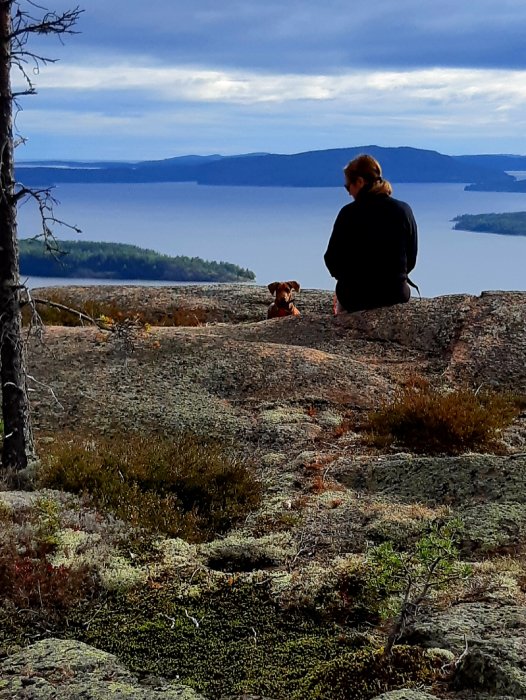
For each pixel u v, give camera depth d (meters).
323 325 7.56
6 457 5.86
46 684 3.35
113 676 3.48
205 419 6.49
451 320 7.41
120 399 6.66
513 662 3.24
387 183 7.64
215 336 7.31
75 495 5.69
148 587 4.46
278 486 5.88
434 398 6.42
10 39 5.58
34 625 4.06
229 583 4.48
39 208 5.55
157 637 3.92
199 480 5.82
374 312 7.61
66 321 8.74
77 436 6.32
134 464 5.89
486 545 4.90
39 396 6.68
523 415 6.57
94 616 4.16
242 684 3.44
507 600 3.99
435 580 4.25
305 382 6.82
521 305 7.52
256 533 5.50
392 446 6.20
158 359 7.04
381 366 7.08
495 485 5.65
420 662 3.41
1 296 5.76
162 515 5.62
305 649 3.76
